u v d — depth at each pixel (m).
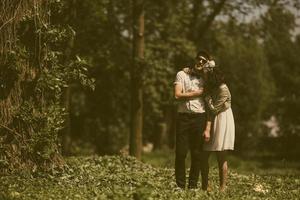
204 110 11.70
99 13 27.59
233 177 15.36
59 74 12.73
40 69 12.66
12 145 12.38
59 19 13.68
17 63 12.41
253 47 43.69
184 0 34.16
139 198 9.73
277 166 32.22
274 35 35.72
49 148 12.55
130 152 27.48
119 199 9.83
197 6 35.31
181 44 32.88
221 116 11.70
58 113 12.67
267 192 12.70
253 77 43.34
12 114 12.42
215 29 38.28
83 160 15.46
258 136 43.66
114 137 45.06
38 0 12.72
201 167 11.89
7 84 12.43
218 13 34.81
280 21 34.88
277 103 44.50
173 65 31.78
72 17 18.34
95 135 44.28
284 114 44.12
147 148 55.34
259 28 35.69
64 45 13.87
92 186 11.54
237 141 43.31
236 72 43.25
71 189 11.02
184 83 11.72
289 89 46.50
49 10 12.84
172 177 14.05
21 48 12.48
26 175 12.04
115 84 37.41
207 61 11.76
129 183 12.33
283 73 47.50
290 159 41.59
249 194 12.12
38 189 10.91
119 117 43.00
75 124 43.88
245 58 43.34
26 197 10.16
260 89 43.44
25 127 12.50
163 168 16.58
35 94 12.60
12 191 10.52
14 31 12.52
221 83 11.65
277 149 43.66
